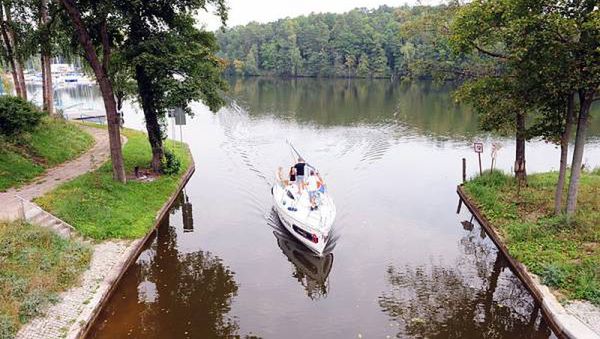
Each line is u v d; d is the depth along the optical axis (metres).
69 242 13.97
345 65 99.06
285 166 27.22
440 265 15.09
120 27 18.94
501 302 12.87
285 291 13.45
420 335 11.35
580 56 13.12
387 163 28.19
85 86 84.94
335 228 17.94
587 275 12.23
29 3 20.16
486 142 34.59
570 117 15.20
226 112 49.94
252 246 16.53
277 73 106.31
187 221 18.84
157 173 22.69
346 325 11.75
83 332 10.65
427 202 21.16
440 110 51.03
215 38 22.48
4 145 20.44
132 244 15.19
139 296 13.04
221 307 12.53
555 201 16.17
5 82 36.41
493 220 17.39
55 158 22.66
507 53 17.66
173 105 19.66
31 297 11.04
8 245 12.52
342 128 40.06
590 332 10.41
